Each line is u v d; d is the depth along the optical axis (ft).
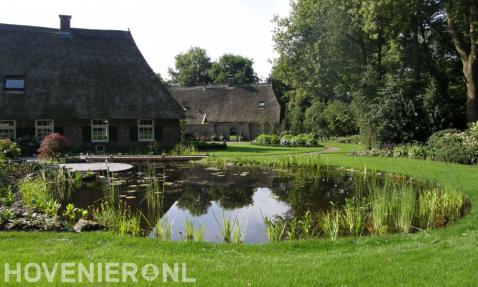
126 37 102.94
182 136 109.91
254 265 17.60
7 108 84.94
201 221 30.35
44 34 96.73
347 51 103.50
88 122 90.33
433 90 79.05
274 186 45.19
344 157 70.64
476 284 15.24
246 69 261.24
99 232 24.14
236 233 24.93
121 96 93.25
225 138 161.38
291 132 153.99
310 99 168.76
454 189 35.22
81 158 69.00
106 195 39.47
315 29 101.45
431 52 100.58
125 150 91.81
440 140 64.44
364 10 82.94
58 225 25.14
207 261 18.20
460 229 24.21
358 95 84.53
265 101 168.96
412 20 86.89
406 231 26.05
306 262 18.13
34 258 18.03
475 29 72.90
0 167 43.47
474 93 75.51
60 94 89.40
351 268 17.08
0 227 24.29
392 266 17.26
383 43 106.83
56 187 43.47
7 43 92.73
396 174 50.57
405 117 75.51
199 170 59.06
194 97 179.93
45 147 65.36
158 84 98.02
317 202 36.45
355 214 28.55
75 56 95.61
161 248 20.83
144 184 46.29
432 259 18.13
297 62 110.52
